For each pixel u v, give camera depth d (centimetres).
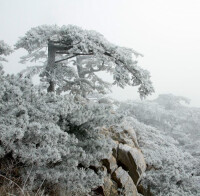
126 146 852
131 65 1098
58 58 1486
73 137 604
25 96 588
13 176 500
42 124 512
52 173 519
